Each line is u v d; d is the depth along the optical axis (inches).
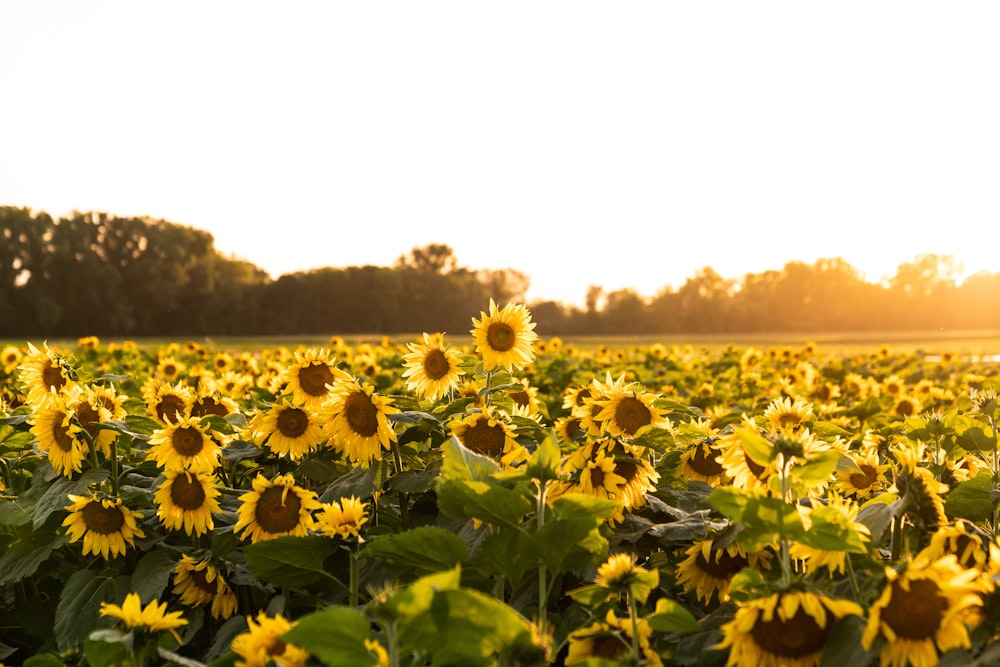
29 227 4704.7
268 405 183.0
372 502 146.8
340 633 78.3
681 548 139.3
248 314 5191.9
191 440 153.5
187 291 5103.3
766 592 94.9
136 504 158.4
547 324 5816.9
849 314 6358.3
